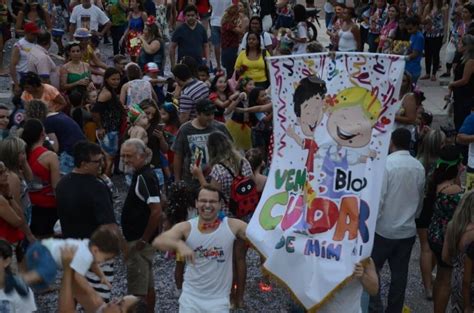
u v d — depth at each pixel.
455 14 19.44
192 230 7.54
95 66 16.20
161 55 17.41
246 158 9.95
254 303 9.81
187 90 12.80
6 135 10.95
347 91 6.99
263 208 7.27
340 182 7.00
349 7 18.95
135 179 8.58
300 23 18.19
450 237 8.17
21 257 9.15
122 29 21.48
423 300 10.01
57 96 12.63
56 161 9.83
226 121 13.71
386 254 8.80
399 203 8.66
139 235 8.63
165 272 10.62
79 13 20.20
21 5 22.02
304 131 7.14
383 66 6.91
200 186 10.07
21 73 15.05
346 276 6.93
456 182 9.02
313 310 7.06
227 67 18.19
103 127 13.06
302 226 7.05
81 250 6.74
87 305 6.89
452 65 19.88
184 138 10.98
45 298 9.62
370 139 6.98
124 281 10.23
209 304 7.62
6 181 8.80
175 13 24.28
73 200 8.23
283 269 7.11
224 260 7.61
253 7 22.62
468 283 8.02
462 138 11.27
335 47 19.30
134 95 13.59
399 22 17.27
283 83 7.14
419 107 11.80
